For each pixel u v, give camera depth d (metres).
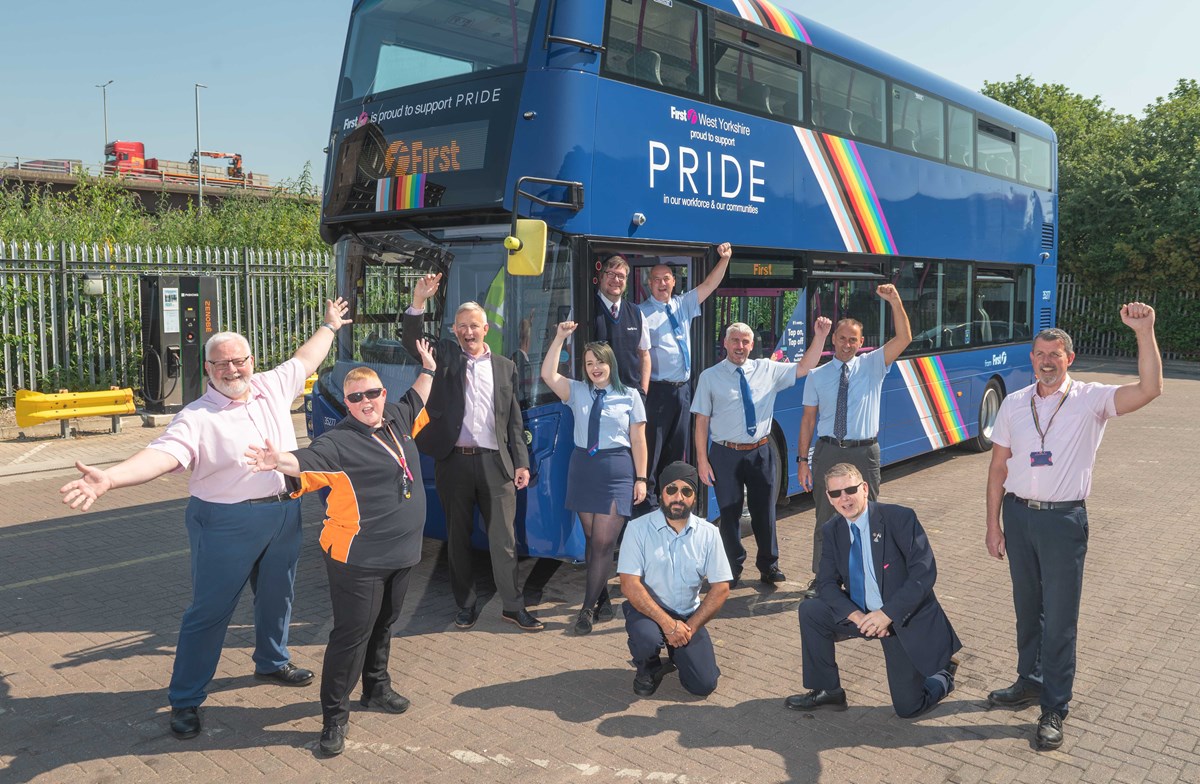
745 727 4.26
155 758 3.94
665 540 4.57
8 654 5.08
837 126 8.35
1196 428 13.80
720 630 5.55
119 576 6.50
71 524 7.94
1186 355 25.61
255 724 4.26
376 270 6.66
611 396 5.47
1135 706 4.48
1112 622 5.66
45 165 37.97
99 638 5.32
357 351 6.80
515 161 5.75
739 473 6.21
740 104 7.18
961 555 7.16
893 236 9.16
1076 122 33.47
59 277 12.98
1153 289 25.91
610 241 5.99
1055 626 4.08
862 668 4.98
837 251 8.32
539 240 5.35
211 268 14.31
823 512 5.98
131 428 12.36
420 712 4.39
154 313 12.40
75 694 4.57
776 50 7.58
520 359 5.89
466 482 5.38
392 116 6.47
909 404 9.70
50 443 11.34
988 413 11.73
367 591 3.96
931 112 9.83
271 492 4.26
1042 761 3.94
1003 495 4.42
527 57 5.81
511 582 5.50
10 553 7.06
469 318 5.36
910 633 4.18
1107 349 26.95
